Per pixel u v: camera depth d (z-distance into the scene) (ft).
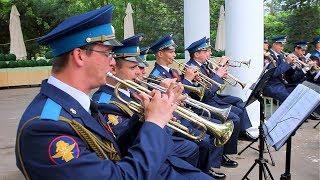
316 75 23.84
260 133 10.53
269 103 23.09
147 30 70.18
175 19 71.05
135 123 7.14
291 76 24.34
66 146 5.08
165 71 15.30
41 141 5.02
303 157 15.53
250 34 16.94
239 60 17.11
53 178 4.96
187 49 17.90
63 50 5.48
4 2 56.59
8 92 39.93
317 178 13.29
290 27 61.41
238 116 15.46
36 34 62.03
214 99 16.42
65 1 61.41
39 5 58.85
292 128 8.98
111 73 7.84
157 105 5.91
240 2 16.74
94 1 63.57
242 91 17.65
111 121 8.39
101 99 8.80
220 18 49.93
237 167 14.49
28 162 5.03
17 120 24.90
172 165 7.45
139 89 7.72
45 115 5.20
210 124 8.26
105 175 5.16
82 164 5.06
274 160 15.12
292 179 13.19
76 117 5.47
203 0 22.00
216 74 16.37
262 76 11.11
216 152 13.38
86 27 5.40
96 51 5.52
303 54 28.22
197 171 7.55
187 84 14.71
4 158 16.40
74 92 5.60
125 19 52.06
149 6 70.54
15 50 46.75
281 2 64.18
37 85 44.32
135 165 5.40
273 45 24.88
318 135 19.03
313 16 59.82
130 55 10.18
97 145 5.54
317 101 8.68
